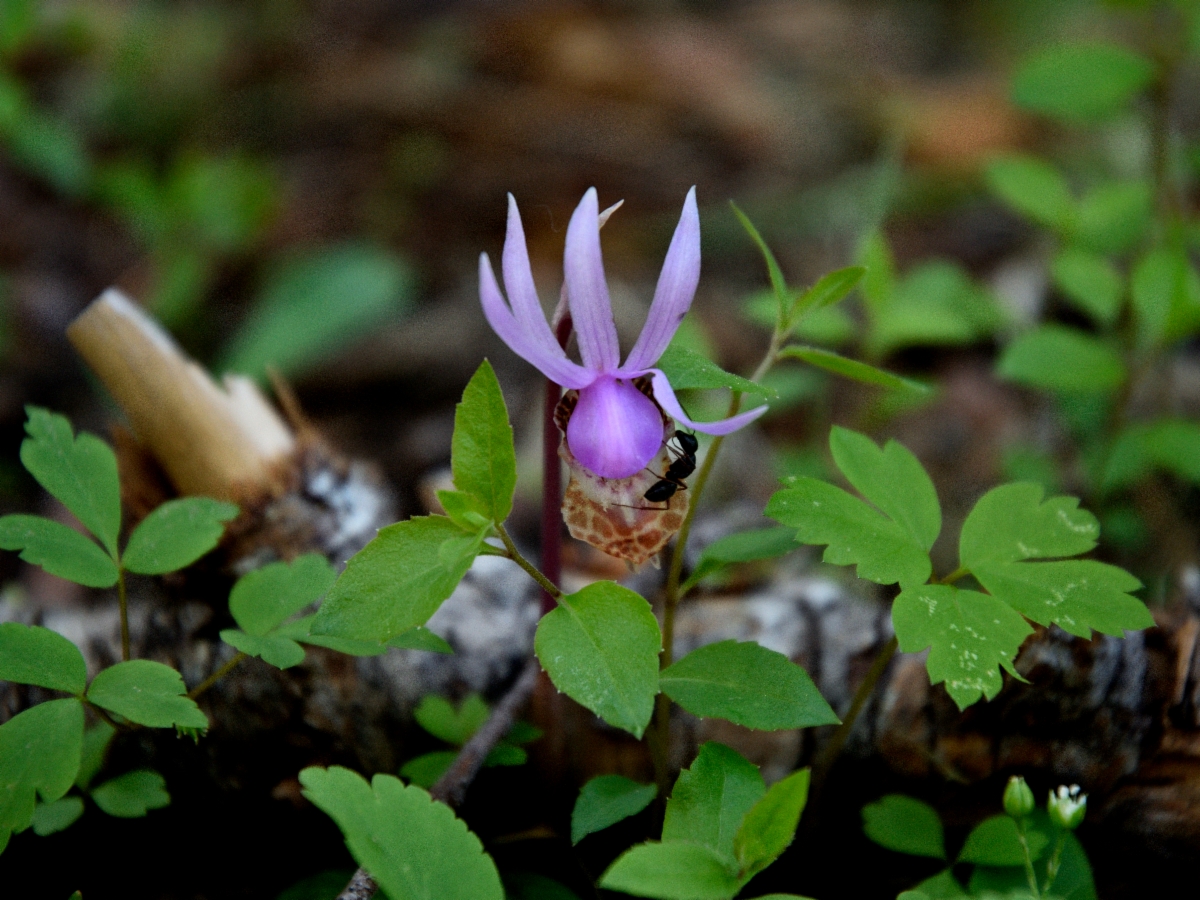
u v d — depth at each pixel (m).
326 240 0.73
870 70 0.95
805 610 0.38
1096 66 0.45
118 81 0.85
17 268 0.67
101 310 0.38
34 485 0.51
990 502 0.34
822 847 0.37
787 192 0.76
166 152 0.83
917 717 0.36
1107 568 0.33
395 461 0.54
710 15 1.03
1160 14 0.55
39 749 0.33
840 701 0.36
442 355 0.60
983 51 0.98
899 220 0.70
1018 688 0.36
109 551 0.35
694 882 0.31
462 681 0.37
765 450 0.52
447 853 0.32
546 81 0.91
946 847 0.37
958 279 0.52
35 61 0.89
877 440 0.51
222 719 0.37
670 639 0.35
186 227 0.67
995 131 0.81
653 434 0.33
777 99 0.89
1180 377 0.52
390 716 0.37
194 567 0.37
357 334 0.62
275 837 0.37
